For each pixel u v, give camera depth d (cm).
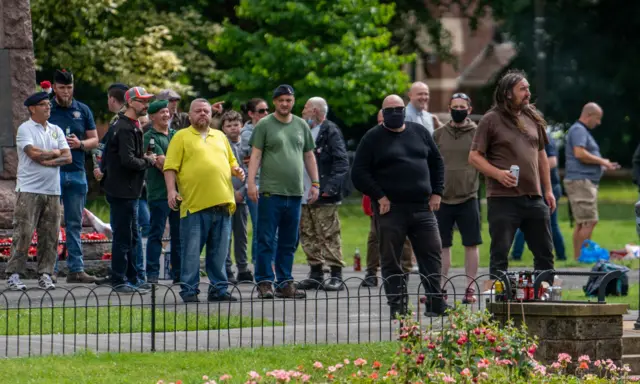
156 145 2759
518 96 2319
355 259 3544
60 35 6266
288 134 2612
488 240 4734
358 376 1612
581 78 8744
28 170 2695
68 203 2895
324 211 2898
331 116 7781
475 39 12044
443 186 2406
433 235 2361
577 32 8669
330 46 7194
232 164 2584
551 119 8994
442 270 2706
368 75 7212
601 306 1902
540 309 1909
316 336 2036
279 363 1834
